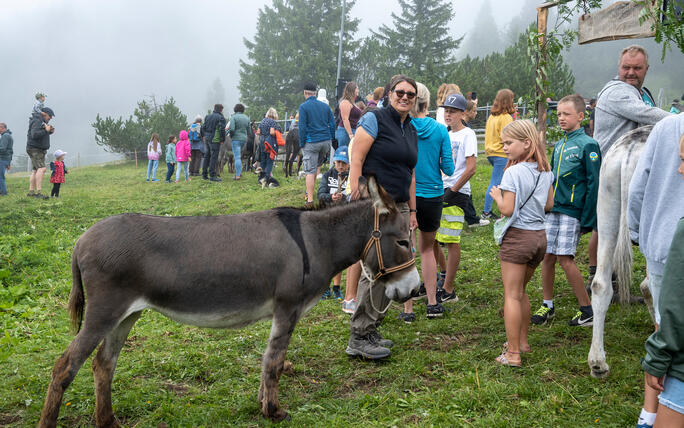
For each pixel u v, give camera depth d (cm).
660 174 319
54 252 857
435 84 3588
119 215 360
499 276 666
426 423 354
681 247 236
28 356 482
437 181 521
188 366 459
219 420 375
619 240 412
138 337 529
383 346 475
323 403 394
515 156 431
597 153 487
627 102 482
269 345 373
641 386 381
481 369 428
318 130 976
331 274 391
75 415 385
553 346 466
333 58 5475
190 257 353
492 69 3406
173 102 3083
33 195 1423
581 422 345
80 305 358
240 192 1350
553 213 504
